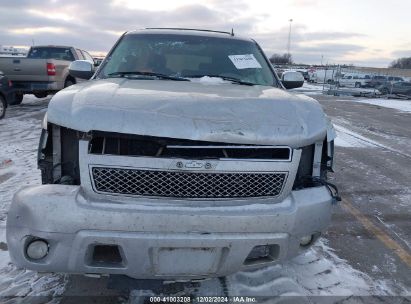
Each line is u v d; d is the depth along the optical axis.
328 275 3.38
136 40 4.36
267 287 3.11
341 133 11.29
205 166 2.39
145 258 2.37
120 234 2.33
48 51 15.76
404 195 5.78
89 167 2.38
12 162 6.58
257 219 2.44
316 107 3.01
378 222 4.70
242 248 2.44
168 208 2.37
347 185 6.17
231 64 4.16
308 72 53.91
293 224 2.53
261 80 4.06
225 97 2.86
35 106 14.44
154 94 2.78
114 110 2.48
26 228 2.37
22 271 3.24
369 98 29.62
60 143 2.68
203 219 2.36
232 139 2.44
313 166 2.88
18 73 13.30
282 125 2.59
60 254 2.36
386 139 10.77
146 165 2.37
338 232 4.34
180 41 4.39
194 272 2.46
